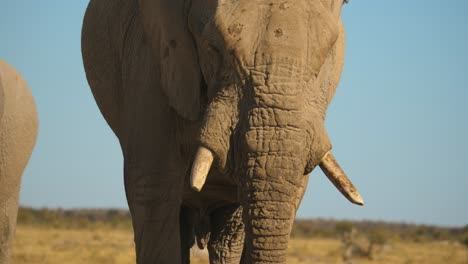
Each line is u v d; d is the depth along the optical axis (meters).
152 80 12.88
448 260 82.19
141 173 12.92
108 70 14.82
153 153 12.84
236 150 10.38
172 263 13.02
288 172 10.05
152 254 12.95
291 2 10.42
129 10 14.17
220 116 10.45
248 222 10.19
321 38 10.39
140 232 12.98
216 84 10.91
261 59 10.22
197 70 11.83
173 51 12.03
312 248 95.62
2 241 15.38
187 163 13.13
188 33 11.88
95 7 15.59
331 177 10.90
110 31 14.75
